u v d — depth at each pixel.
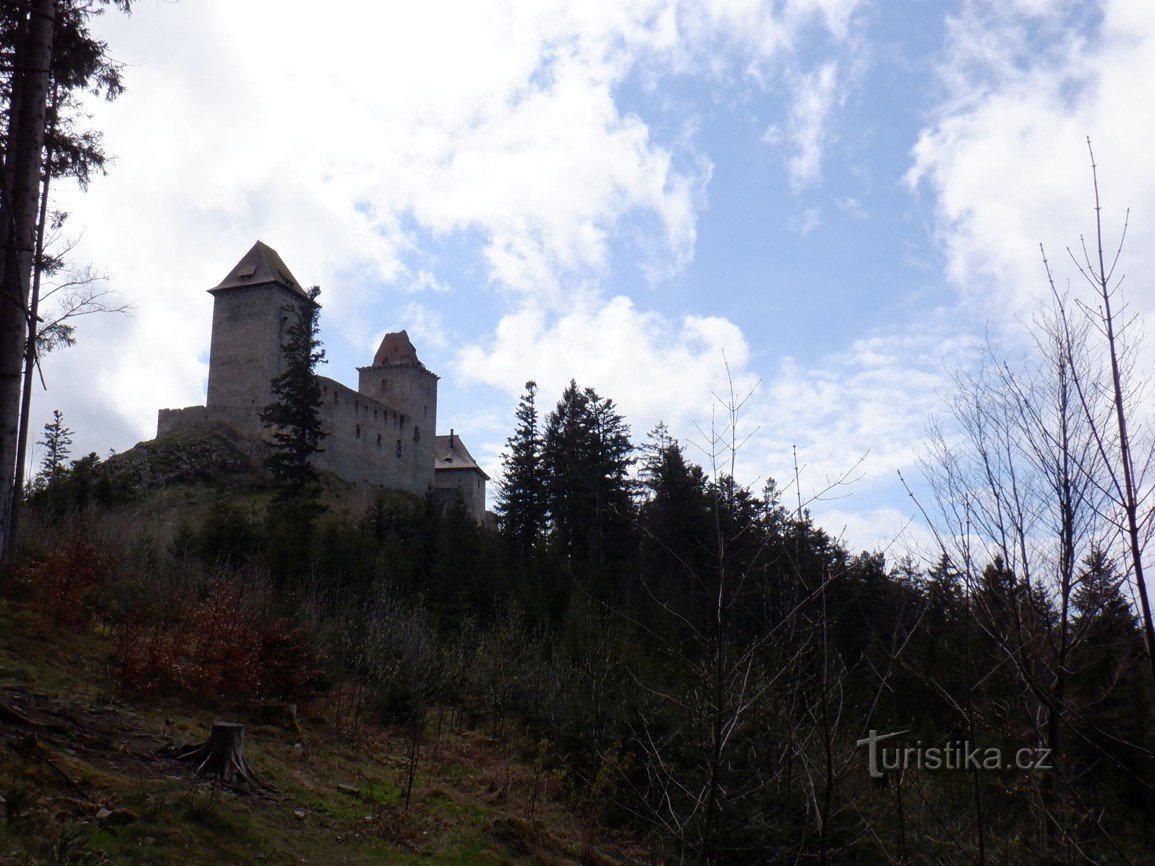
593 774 16.27
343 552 34.44
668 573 27.62
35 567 18.17
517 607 28.59
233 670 16.86
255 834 10.03
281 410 50.69
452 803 14.53
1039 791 7.70
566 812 15.97
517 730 21.70
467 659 25.06
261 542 31.84
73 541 18.94
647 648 21.94
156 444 66.56
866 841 9.71
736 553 7.50
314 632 21.69
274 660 17.80
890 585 7.97
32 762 9.72
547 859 12.95
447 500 93.31
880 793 10.51
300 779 13.20
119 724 12.62
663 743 11.27
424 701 20.42
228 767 11.79
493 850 12.37
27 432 20.12
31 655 14.79
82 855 7.87
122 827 8.99
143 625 18.39
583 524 42.56
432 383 99.06
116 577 20.50
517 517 46.84
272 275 77.44
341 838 11.13
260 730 15.36
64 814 8.76
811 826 9.32
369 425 84.12
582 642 21.81
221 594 18.77
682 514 30.95
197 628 17.58
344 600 27.67
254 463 68.75
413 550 37.72
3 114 14.77
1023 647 6.59
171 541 34.38
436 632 27.14
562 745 18.14
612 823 15.38
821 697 7.31
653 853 11.30
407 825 12.35
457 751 19.34
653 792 13.96
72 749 10.84
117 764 10.90
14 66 13.70
